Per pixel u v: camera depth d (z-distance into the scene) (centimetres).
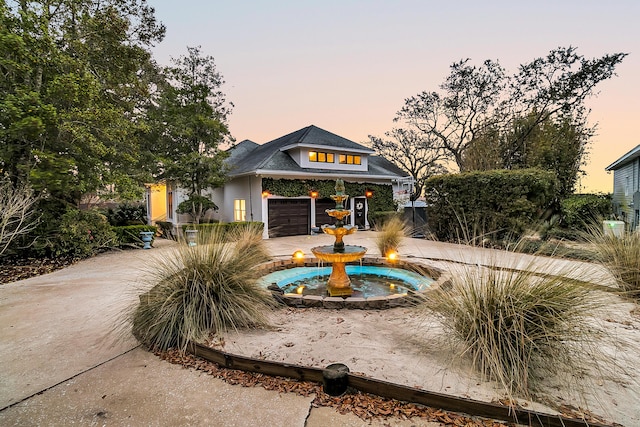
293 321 369
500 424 194
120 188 943
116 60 921
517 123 1619
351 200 1558
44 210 841
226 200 1622
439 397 208
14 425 199
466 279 271
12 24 715
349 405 217
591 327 243
